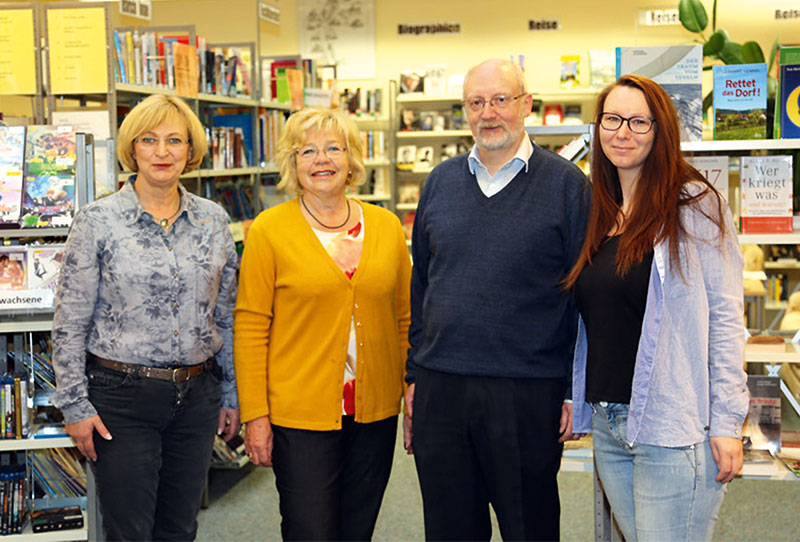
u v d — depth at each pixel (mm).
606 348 1974
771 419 2676
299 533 2256
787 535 3340
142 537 2244
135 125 2215
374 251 2320
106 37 3354
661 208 1895
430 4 8000
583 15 7773
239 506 3730
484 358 2107
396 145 7984
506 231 2105
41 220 2660
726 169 2592
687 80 2570
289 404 2268
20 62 3352
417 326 2369
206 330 2326
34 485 2885
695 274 1881
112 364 2211
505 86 2086
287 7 8172
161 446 2305
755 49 5199
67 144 2711
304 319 2256
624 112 1932
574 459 2586
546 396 2119
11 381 2695
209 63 4395
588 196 2125
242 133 4945
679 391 1891
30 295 2662
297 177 2283
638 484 1960
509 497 2133
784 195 2629
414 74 7719
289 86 5500
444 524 2215
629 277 1926
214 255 2350
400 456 4434
